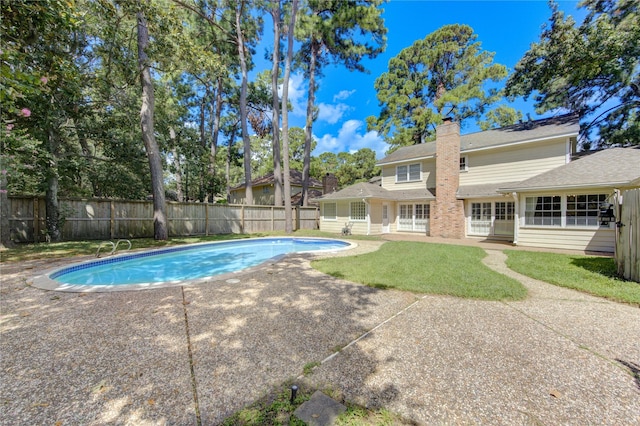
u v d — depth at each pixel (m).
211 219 14.89
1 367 2.41
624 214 5.39
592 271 5.92
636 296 4.26
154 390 2.10
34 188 10.36
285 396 2.03
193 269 8.10
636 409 1.92
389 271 6.03
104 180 13.65
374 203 15.78
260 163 37.25
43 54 5.45
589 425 1.78
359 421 1.79
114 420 1.80
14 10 4.32
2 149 6.59
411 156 16.39
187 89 20.69
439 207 13.77
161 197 11.71
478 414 1.87
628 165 8.79
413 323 3.40
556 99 15.95
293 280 5.43
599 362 2.53
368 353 2.68
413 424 1.78
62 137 10.84
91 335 3.04
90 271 7.06
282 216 18.47
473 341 2.93
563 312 3.77
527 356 2.63
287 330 3.20
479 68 22.09
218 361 2.52
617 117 16.78
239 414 1.85
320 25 17.28
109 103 11.03
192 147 16.41
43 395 2.04
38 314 3.66
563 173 9.88
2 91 3.37
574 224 9.34
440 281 5.18
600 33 11.12
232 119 25.95
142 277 7.12
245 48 19.36
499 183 13.09
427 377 2.28
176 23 9.13
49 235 9.98
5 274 5.73
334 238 13.30
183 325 3.32
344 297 4.40
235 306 4.00
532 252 8.72
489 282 5.10
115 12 8.29
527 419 1.82
